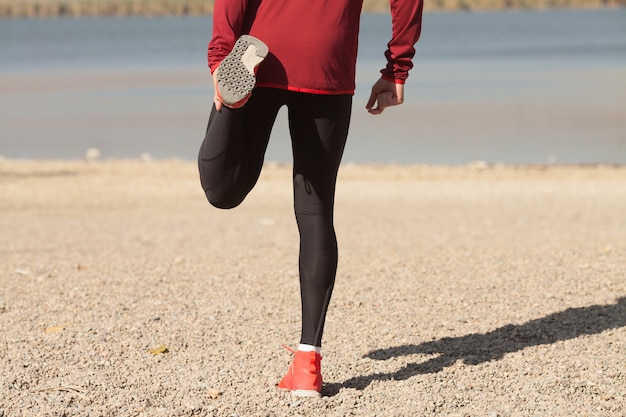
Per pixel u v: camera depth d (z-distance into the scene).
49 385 5.21
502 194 15.85
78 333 6.24
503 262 8.65
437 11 183.25
